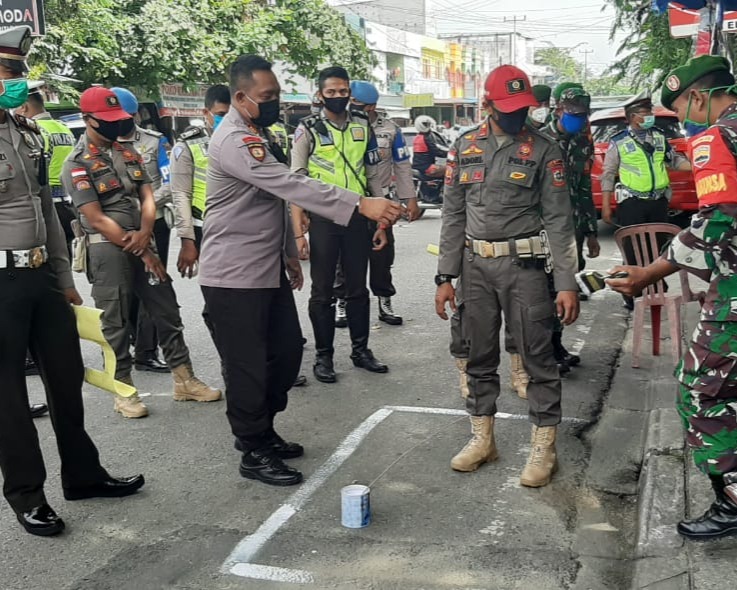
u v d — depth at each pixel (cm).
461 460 402
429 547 330
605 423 459
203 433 469
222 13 1667
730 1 512
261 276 379
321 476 403
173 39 1547
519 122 361
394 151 611
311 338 671
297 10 1817
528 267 368
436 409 494
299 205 361
